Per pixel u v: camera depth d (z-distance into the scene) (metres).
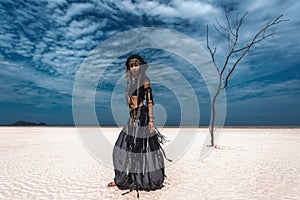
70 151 10.24
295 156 8.38
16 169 6.57
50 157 8.65
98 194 4.31
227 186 4.72
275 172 5.90
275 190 4.47
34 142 14.11
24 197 4.23
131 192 4.33
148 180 4.28
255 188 4.59
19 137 18.08
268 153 9.10
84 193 4.39
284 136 18.28
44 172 6.19
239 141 13.89
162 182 4.42
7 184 5.05
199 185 4.79
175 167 6.56
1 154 9.43
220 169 6.28
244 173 5.82
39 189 4.68
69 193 4.41
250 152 9.34
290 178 5.32
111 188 4.65
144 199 3.99
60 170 6.44
